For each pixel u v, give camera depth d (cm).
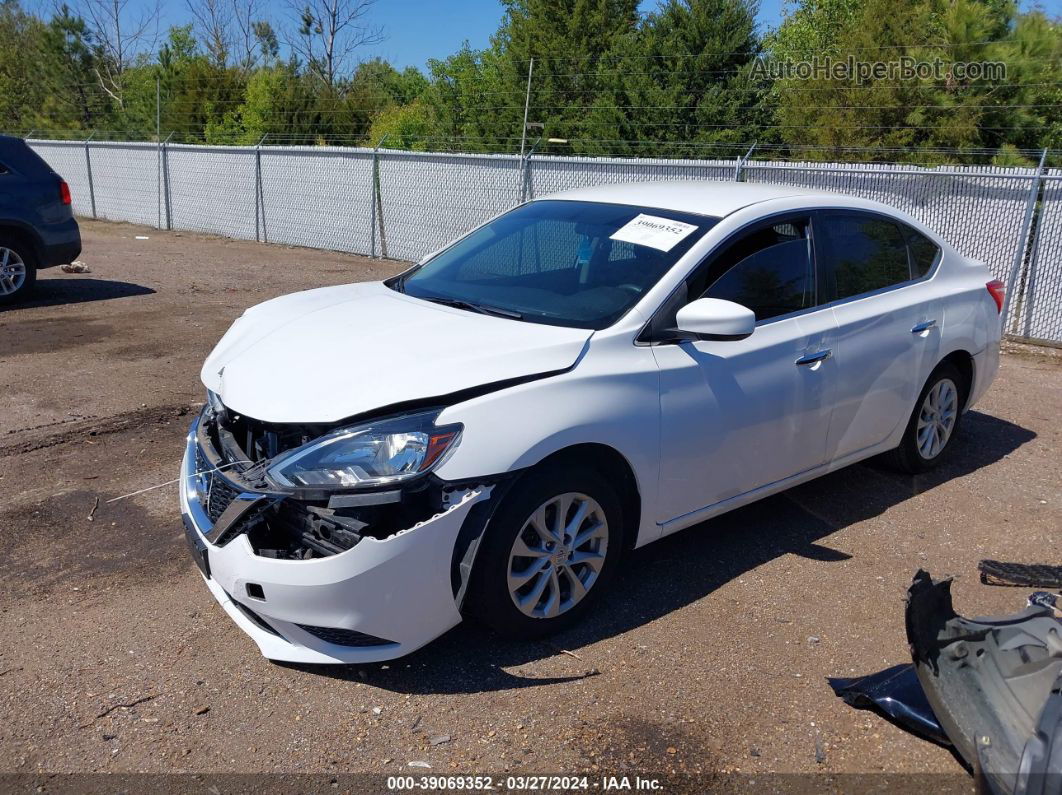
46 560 415
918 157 1417
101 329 873
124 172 1941
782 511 482
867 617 376
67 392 663
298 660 317
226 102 3319
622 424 349
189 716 309
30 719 307
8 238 981
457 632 360
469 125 2695
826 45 2356
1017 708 261
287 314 410
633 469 359
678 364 371
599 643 353
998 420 654
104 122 4075
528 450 321
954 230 933
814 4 2509
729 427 391
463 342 347
